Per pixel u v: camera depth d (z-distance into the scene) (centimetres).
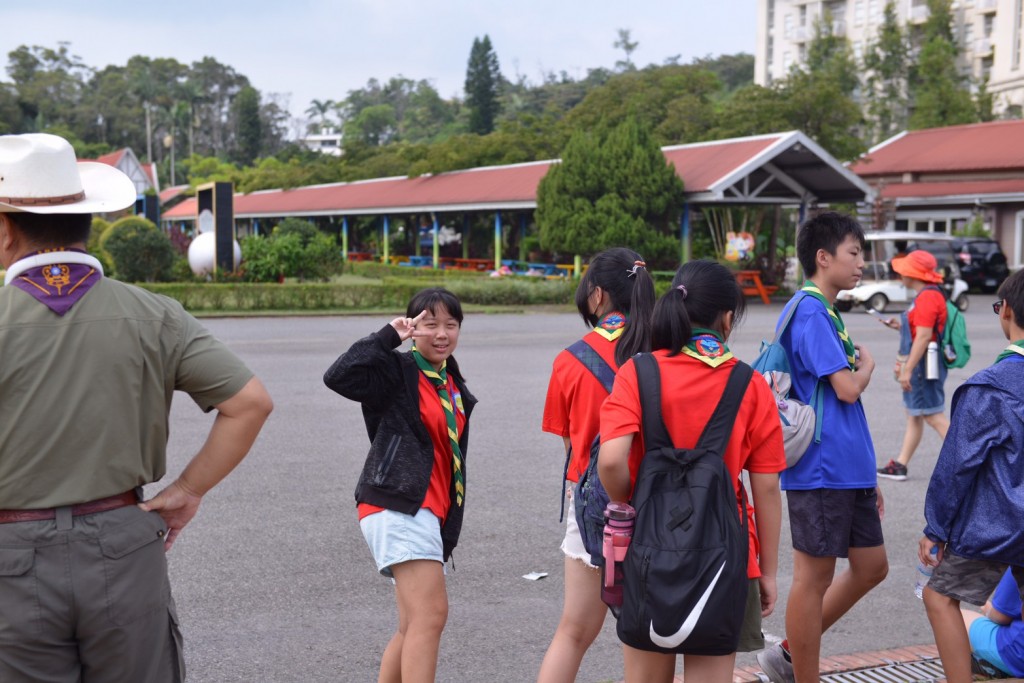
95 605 234
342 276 4412
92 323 238
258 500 709
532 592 539
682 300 296
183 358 251
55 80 13988
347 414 1055
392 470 345
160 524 249
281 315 2494
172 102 13825
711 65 13150
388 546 342
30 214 242
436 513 352
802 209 3225
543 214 3159
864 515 390
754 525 318
